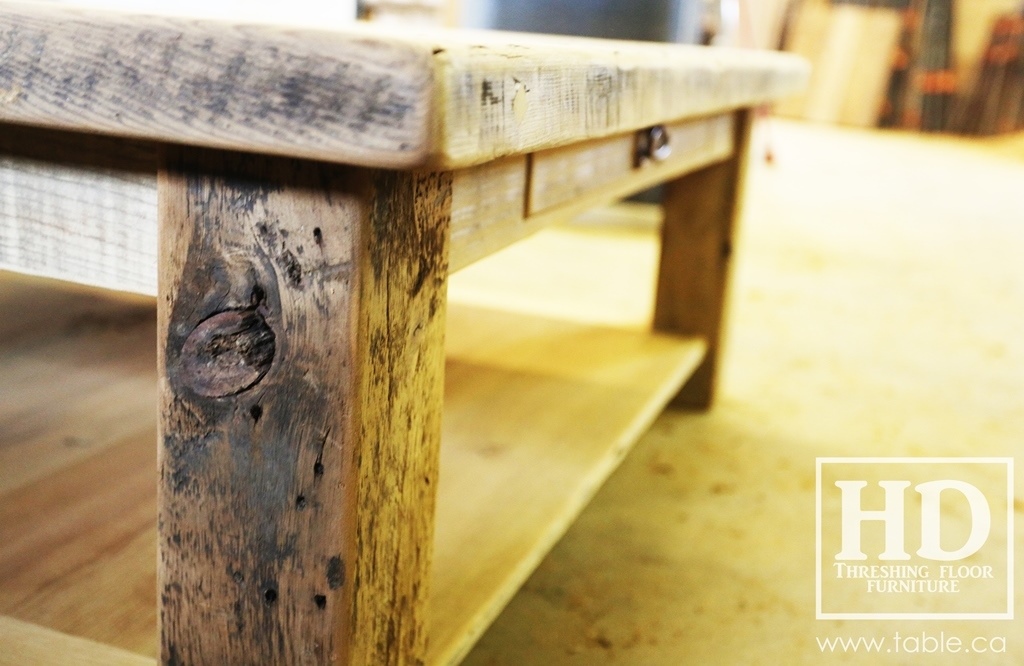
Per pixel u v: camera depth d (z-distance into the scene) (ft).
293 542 2.43
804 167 15.16
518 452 3.95
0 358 4.65
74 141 2.50
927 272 9.14
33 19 2.25
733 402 5.65
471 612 3.01
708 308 5.37
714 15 11.41
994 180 15.01
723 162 5.19
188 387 2.43
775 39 21.34
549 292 7.39
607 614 3.73
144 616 2.97
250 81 2.15
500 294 6.49
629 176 3.74
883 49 20.59
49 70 2.26
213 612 2.51
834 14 20.99
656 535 4.25
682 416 5.43
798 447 5.11
